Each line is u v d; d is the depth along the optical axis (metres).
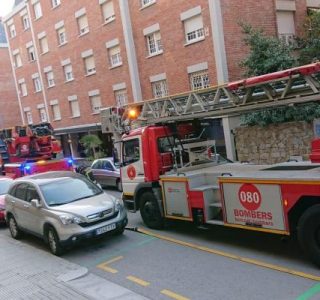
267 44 16.36
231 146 18.11
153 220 10.63
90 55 27.19
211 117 9.91
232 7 18.52
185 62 20.31
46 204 9.85
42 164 17.62
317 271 6.78
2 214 13.16
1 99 46.38
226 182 8.20
